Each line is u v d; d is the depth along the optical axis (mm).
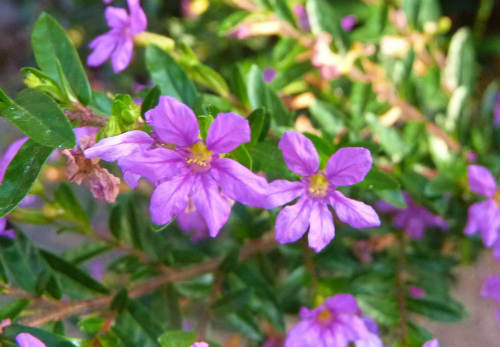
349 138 103
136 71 195
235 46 179
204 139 80
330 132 112
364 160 80
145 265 111
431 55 131
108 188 80
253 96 98
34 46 88
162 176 77
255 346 136
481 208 106
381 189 89
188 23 174
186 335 84
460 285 188
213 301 108
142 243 110
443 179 112
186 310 127
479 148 124
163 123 76
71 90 87
